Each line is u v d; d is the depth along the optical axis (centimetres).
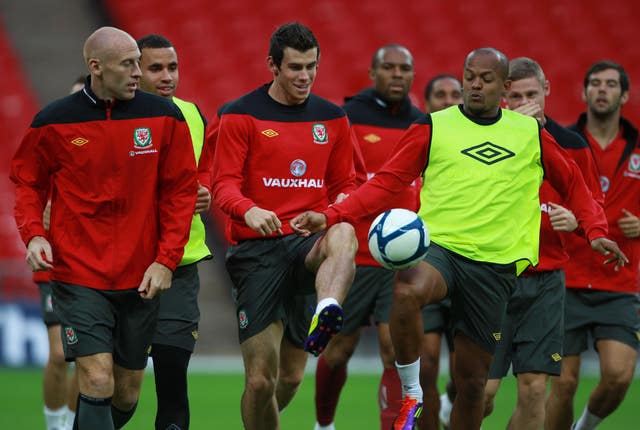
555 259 2788
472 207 2380
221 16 8450
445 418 3406
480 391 2447
